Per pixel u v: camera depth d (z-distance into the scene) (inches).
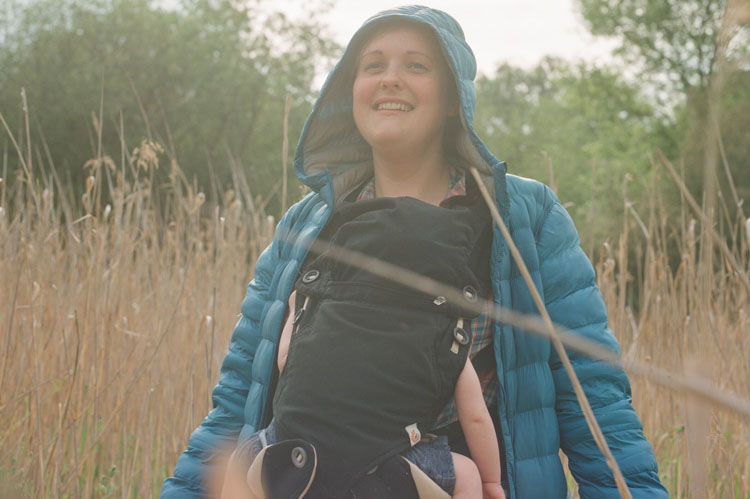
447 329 51.9
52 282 119.4
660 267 112.0
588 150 978.7
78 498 93.2
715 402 17.1
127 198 130.6
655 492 56.2
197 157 675.4
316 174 61.8
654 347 106.7
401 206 55.1
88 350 113.2
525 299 57.6
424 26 61.3
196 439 67.0
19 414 103.7
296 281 59.9
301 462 49.1
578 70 967.6
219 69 778.8
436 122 62.1
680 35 876.0
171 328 126.8
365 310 51.7
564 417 58.7
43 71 698.8
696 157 461.4
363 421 49.3
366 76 62.4
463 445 53.6
